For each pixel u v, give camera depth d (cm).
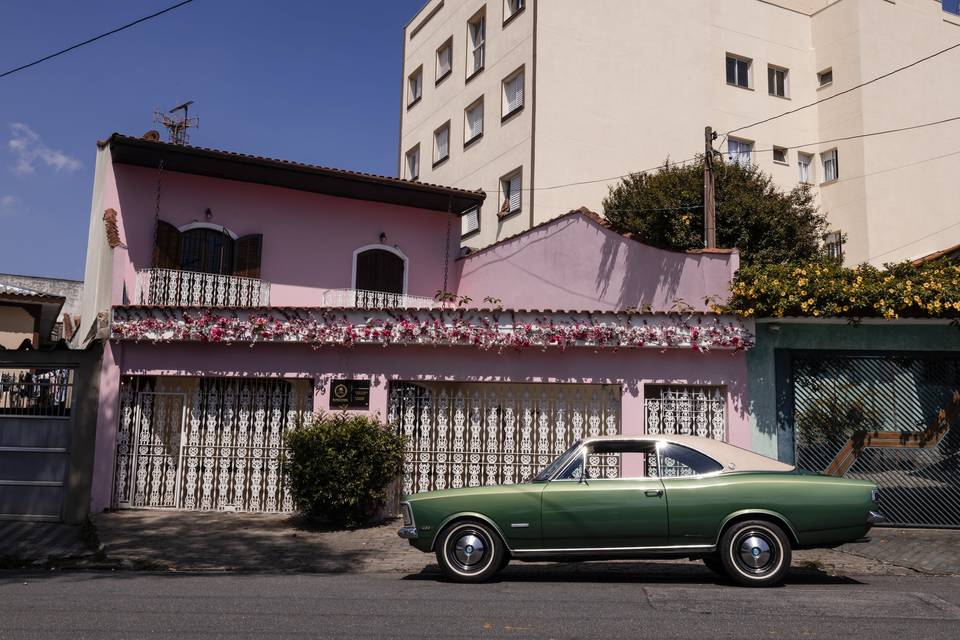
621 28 2447
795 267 1255
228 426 1310
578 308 1623
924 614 652
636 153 2403
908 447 1238
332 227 1975
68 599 714
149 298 1689
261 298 1820
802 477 798
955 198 2844
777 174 2745
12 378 1283
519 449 1266
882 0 2792
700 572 903
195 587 787
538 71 2295
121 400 1313
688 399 1262
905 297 1177
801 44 2866
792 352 1267
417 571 918
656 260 1437
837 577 889
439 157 2902
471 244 2573
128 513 1262
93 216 1919
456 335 1243
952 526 1210
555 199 2261
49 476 1262
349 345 1264
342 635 579
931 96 2848
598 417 1266
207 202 1825
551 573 894
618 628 603
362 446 1184
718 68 2658
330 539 1105
